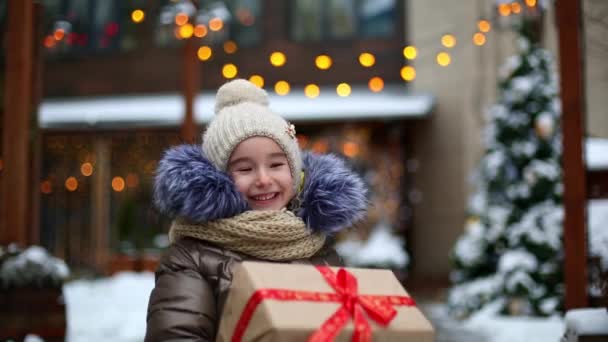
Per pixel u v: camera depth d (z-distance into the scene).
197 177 2.14
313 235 2.30
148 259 15.08
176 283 2.05
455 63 17.45
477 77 17.06
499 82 11.01
